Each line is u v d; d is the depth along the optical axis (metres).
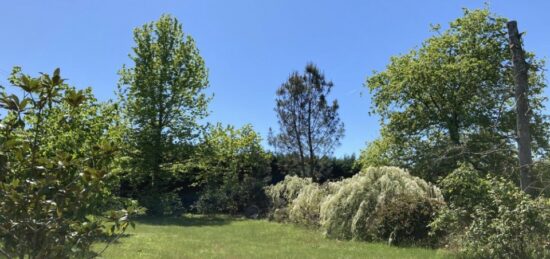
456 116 26.31
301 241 14.52
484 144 22.86
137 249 11.61
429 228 13.40
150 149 29.98
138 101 30.70
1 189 3.64
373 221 14.66
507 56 25.69
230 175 30.53
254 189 28.31
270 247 12.94
